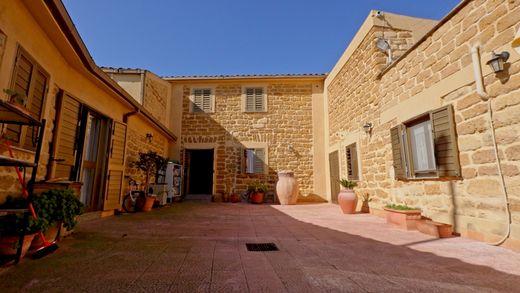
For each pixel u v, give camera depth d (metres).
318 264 2.13
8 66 2.38
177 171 8.23
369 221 4.50
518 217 2.52
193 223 4.14
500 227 2.69
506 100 2.66
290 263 2.15
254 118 9.16
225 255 2.37
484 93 2.87
